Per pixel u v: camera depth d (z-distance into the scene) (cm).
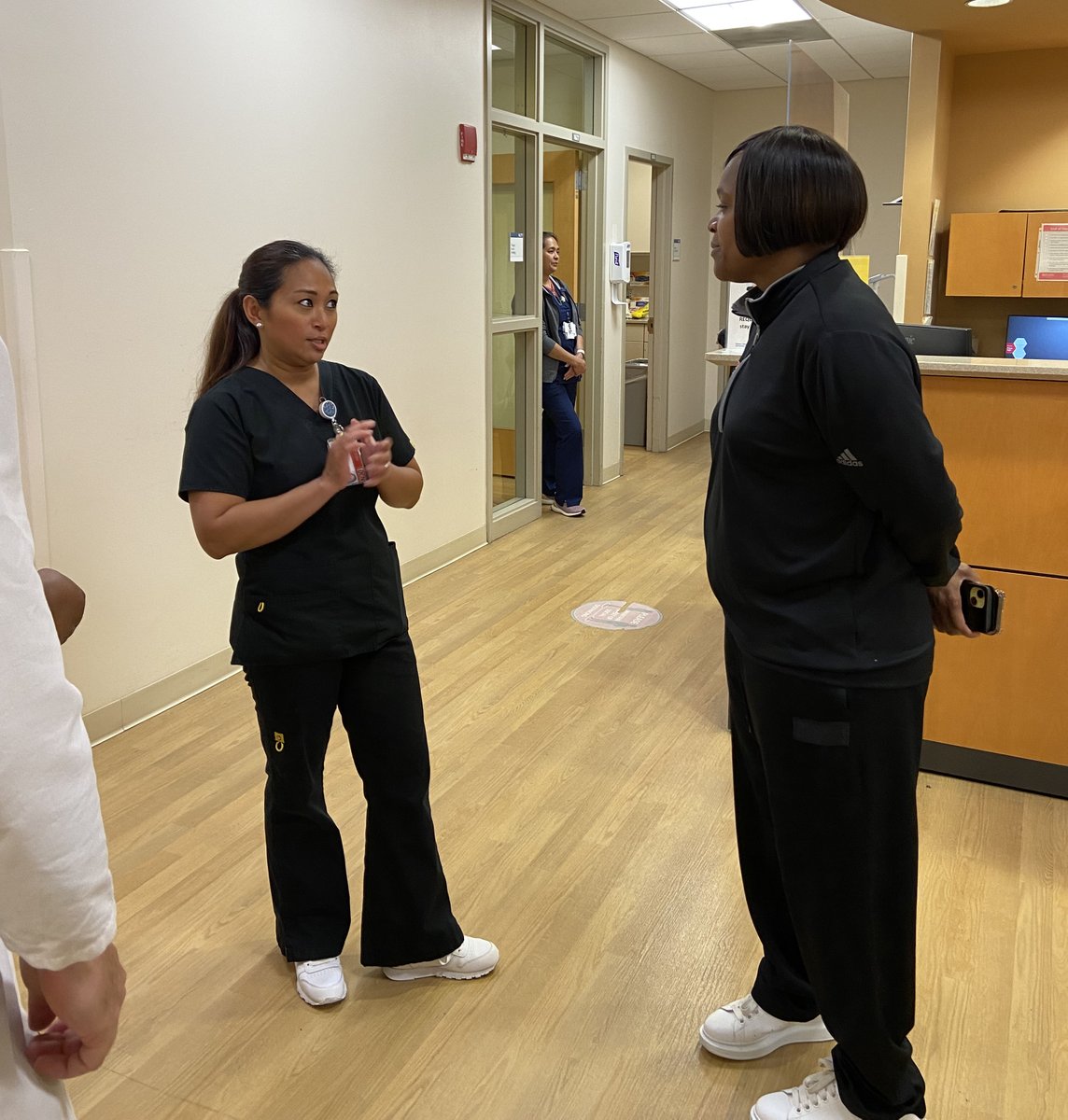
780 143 143
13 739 64
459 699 347
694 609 438
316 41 376
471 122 485
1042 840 258
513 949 218
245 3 342
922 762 294
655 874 246
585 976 210
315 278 177
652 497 661
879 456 135
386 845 197
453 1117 174
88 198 293
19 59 269
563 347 596
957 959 213
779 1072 184
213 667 361
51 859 66
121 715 321
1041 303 538
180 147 323
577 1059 187
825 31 622
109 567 313
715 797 282
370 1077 183
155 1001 202
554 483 633
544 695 350
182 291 330
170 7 313
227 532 173
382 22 412
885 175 802
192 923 227
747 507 149
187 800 279
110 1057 187
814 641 146
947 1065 184
